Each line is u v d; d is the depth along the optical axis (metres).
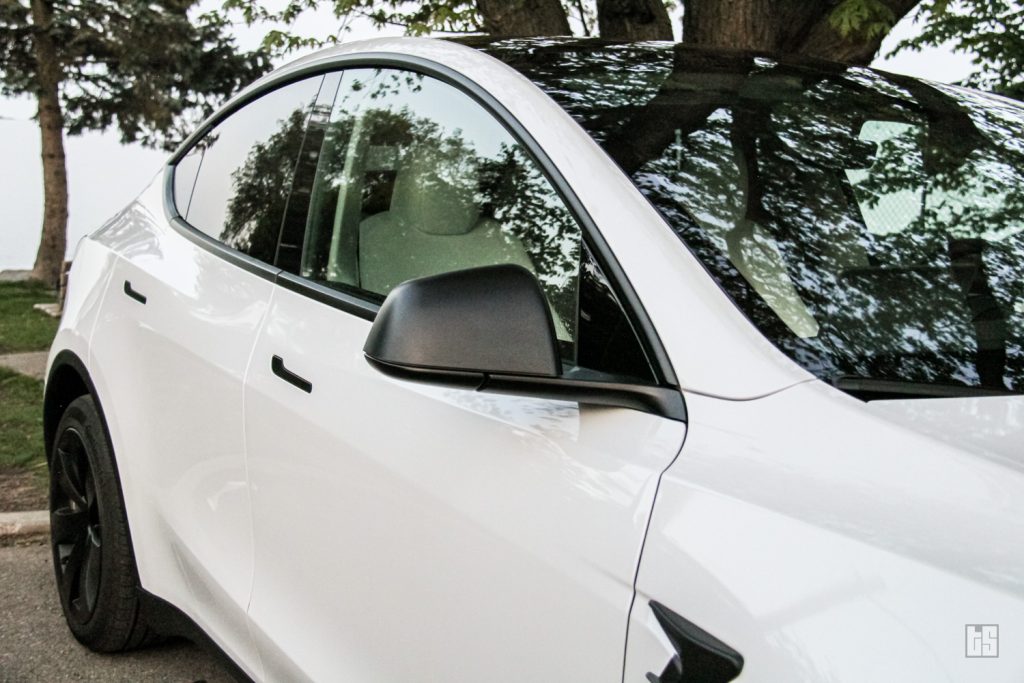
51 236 19.14
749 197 1.89
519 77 2.12
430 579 1.79
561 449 1.63
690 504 1.43
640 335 1.63
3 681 3.14
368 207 2.34
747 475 1.43
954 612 1.20
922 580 1.24
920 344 1.72
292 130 2.72
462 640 1.73
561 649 1.54
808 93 2.28
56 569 3.40
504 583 1.64
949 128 2.32
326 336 2.21
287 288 2.43
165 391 2.74
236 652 2.50
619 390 1.57
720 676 1.33
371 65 2.52
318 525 2.10
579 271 1.77
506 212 1.97
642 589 1.44
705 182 1.88
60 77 18.41
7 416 6.60
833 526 1.32
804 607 1.29
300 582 2.19
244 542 2.40
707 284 1.65
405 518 1.85
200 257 2.82
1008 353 1.75
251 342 2.42
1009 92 5.42
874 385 1.55
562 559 1.56
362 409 2.01
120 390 2.94
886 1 4.58
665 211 1.77
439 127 2.22
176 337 2.70
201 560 2.56
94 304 3.18
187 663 3.28
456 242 2.06
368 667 1.98
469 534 1.71
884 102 2.35
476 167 2.08
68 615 3.33
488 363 1.50
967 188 2.15
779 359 1.56
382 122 2.40
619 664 1.46
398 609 1.88
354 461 1.99
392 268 2.20
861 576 1.27
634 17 4.96
